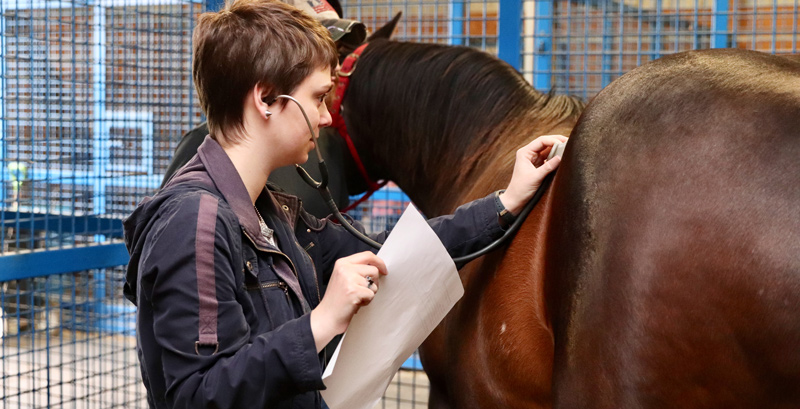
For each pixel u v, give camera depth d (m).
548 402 0.98
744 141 0.73
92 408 2.76
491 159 1.39
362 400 0.93
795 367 0.67
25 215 2.19
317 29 0.93
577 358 0.81
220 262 0.85
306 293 1.00
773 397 0.69
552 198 0.93
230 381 0.81
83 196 2.23
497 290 1.03
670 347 0.74
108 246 2.07
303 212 1.13
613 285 0.78
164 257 0.84
